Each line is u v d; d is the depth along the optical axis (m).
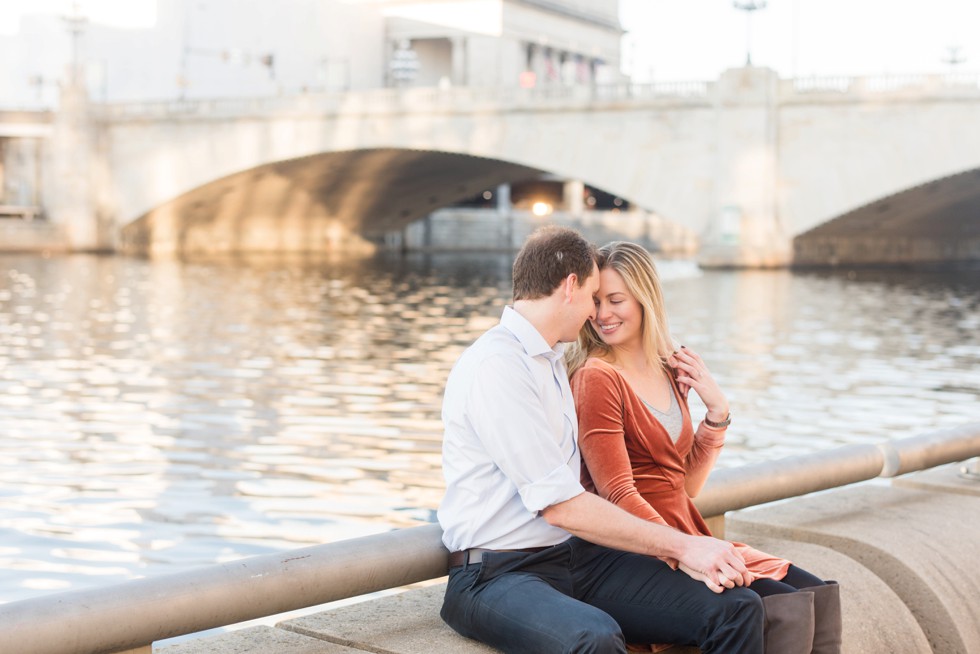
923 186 60.41
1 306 40.12
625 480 4.71
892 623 5.43
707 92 62.53
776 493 6.01
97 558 12.17
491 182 83.75
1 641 3.69
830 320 36.72
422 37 103.75
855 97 59.62
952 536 6.21
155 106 77.62
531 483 4.40
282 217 88.31
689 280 54.91
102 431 18.80
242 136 74.94
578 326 4.60
